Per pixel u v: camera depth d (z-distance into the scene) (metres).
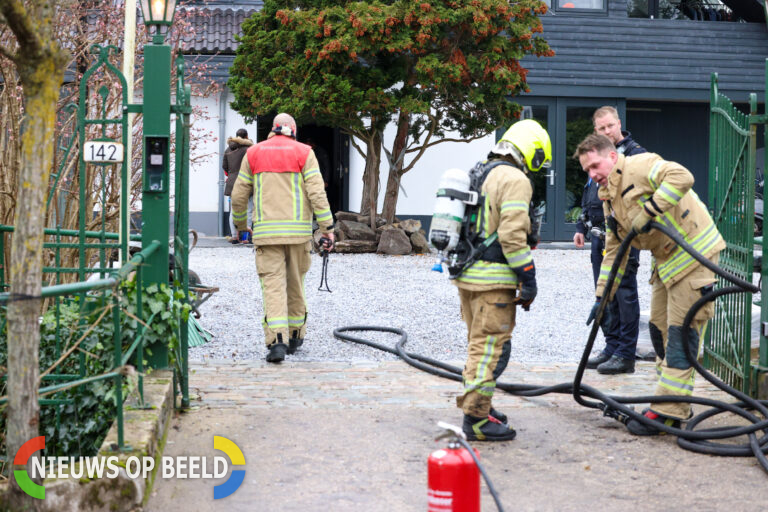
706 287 5.36
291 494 4.40
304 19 15.09
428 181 20.34
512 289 5.12
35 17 3.59
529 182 5.09
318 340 8.40
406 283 12.10
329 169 22.08
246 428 5.46
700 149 22.25
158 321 5.62
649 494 4.46
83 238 5.59
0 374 5.38
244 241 17.05
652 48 20.64
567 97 20.52
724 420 5.75
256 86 15.55
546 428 5.58
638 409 5.99
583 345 8.46
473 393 5.18
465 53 16.02
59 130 8.21
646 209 5.16
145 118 5.73
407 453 5.04
